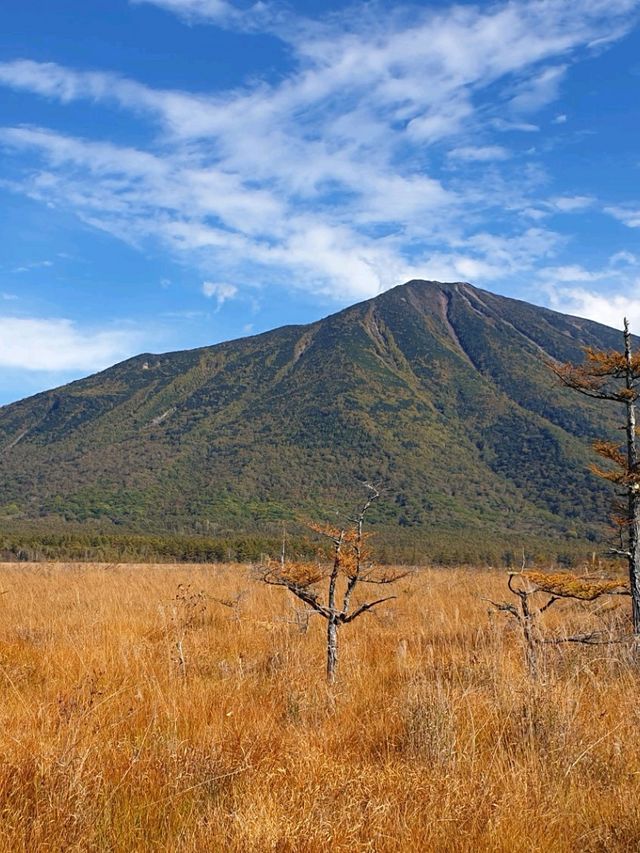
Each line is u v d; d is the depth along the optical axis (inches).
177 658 298.7
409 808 157.8
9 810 144.5
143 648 322.0
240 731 202.4
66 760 165.6
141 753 181.3
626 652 289.6
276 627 402.9
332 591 289.9
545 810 159.5
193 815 152.0
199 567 1225.4
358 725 220.8
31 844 134.9
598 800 164.2
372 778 170.1
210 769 174.4
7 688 246.5
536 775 173.3
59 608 490.9
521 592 308.7
